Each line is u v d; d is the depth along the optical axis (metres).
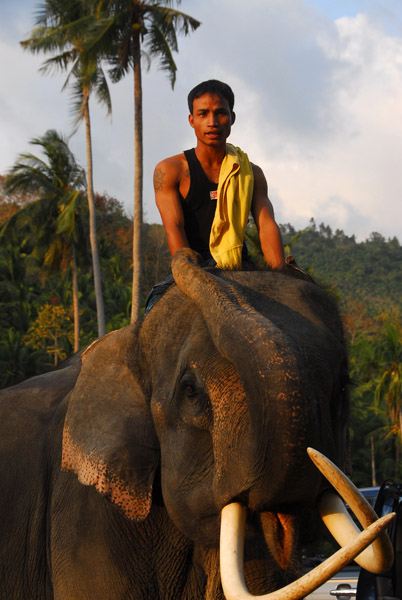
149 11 25.48
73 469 2.56
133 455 2.46
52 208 37.97
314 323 2.12
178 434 2.23
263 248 2.92
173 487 2.22
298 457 1.76
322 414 1.87
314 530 2.04
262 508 1.91
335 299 2.44
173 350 2.35
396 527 4.30
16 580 3.06
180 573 2.60
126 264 69.31
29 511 3.10
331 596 6.65
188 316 2.35
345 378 2.10
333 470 1.71
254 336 1.89
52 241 38.41
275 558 1.95
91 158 33.12
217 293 2.14
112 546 2.63
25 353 43.72
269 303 2.19
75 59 30.19
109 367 2.66
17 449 3.27
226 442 1.97
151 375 2.47
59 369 3.80
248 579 2.31
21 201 75.69
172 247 2.86
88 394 2.64
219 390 2.05
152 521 2.61
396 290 186.88
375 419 49.84
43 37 27.66
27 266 41.66
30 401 3.48
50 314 42.94
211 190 2.96
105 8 26.16
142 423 2.50
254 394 1.83
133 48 25.80
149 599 2.61
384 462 48.47
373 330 45.84
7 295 52.59
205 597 2.51
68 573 2.72
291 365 1.81
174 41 25.75
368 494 6.75
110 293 57.09
